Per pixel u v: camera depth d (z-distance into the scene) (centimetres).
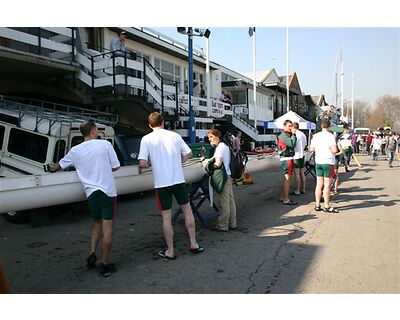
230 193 623
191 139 1341
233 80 2875
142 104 1198
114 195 449
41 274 444
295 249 518
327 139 727
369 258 476
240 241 560
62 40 1262
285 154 814
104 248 436
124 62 1139
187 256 496
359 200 856
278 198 901
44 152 688
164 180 475
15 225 686
